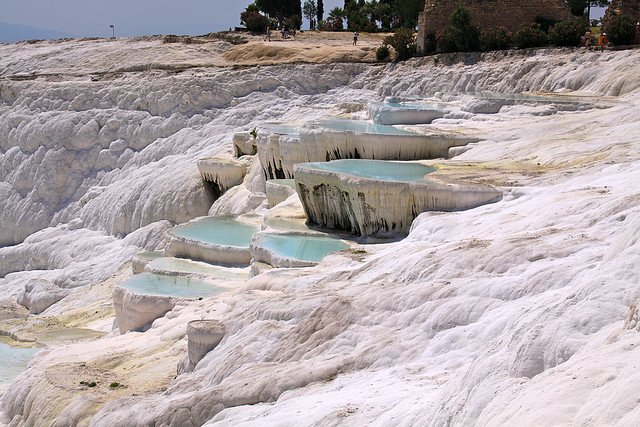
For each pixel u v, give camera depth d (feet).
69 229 144.46
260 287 63.52
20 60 201.77
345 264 64.03
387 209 72.90
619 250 37.55
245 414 44.42
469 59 137.18
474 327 42.75
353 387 42.52
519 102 100.42
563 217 53.78
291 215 85.92
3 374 74.08
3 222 158.71
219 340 56.03
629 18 124.98
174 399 50.03
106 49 197.06
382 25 220.64
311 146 95.71
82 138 158.10
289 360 50.21
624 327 27.94
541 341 29.94
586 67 116.47
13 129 166.30
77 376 60.29
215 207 116.16
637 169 62.54
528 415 24.95
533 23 138.21
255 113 148.56
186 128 151.33
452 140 87.97
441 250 52.80
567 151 76.13
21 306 114.11
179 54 183.62
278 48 171.83
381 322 48.39
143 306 73.87
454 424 29.86
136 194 134.92
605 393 23.57
